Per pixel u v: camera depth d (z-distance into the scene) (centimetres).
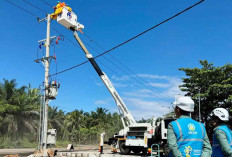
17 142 3447
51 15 2038
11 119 3528
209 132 3475
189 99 300
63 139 5441
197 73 3681
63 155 1856
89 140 6222
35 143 3756
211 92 3603
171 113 3794
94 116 6706
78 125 6097
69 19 2019
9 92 3781
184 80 3816
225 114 382
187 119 290
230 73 3619
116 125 7738
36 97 4125
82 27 2123
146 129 1861
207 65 3775
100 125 6438
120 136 2088
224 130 364
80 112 6712
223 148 350
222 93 3575
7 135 3494
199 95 3500
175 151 269
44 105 1881
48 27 2039
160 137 1739
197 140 279
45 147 1823
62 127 5238
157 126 1781
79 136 5888
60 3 2034
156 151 1689
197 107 3738
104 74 2108
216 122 389
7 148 3180
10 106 3553
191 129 281
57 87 1878
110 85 2112
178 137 279
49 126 4844
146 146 1795
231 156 345
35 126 3819
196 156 274
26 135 3722
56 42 1977
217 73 3575
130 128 1959
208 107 3684
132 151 2292
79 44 2117
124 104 2106
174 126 282
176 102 305
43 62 1956
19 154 1925
